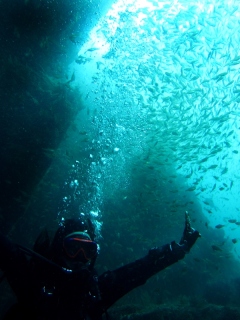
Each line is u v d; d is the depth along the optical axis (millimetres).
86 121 13289
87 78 13188
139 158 12516
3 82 6992
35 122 7742
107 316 1672
